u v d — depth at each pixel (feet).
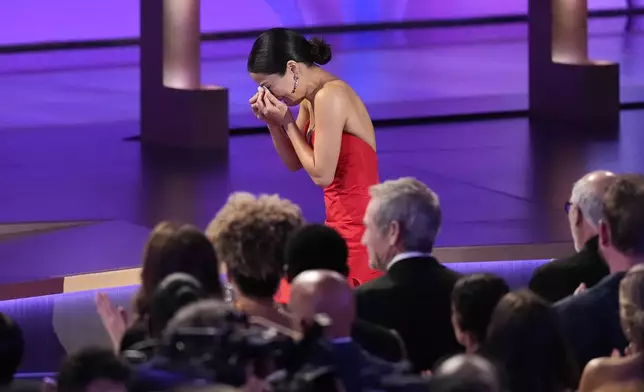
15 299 58.75
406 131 124.98
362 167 49.08
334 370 22.53
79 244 73.97
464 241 75.36
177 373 21.84
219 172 102.94
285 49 48.16
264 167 105.40
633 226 34.73
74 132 123.03
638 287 29.84
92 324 56.90
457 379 19.89
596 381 29.48
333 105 47.91
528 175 101.04
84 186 96.43
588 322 35.29
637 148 113.70
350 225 49.49
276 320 33.47
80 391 23.49
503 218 83.66
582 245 42.24
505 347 27.84
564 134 122.11
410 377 23.58
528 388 27.66
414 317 36.52
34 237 75.61
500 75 162.61
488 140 119.14
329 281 25.91
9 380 28.37
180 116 114.52
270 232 33.76
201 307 22.35
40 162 106.93
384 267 38.88
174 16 115.75
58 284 63.98
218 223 34.83
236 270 33.58
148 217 84.89
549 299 42.06
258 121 129.80
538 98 133.90
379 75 161.99
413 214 37.70
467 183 97.91
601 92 129.49
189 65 116.67
